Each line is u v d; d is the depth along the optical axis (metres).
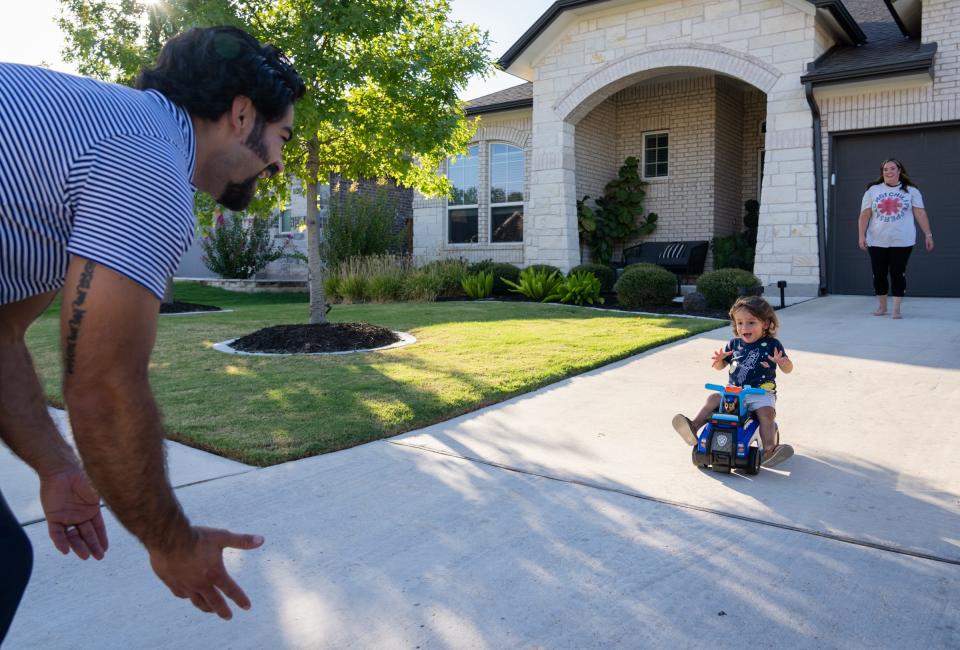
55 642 2.35
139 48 8.82
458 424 4.93
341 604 2.56
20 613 2.53
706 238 15.66
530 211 14.88
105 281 1.20
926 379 5.71
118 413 1.22
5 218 1.22
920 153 11.55
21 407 1.71
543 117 14.65
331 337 8.04
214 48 1.48
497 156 16.64
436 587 2.68
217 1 7.62
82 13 8.91
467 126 10.23
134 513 1.27
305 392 5.71
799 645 2.26
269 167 1.62
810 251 11.81
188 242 1.35
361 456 4.24
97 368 1.20
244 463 4.13
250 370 6.68
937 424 4.64
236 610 2.53
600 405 5.35
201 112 1.48
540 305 12.26
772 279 12.13
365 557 2.94
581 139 15.49
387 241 17.33
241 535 1.46
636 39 13.45
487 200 16.73
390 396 5.54
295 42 7.68
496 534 3.14
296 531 3.19
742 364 4.25
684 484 3.75
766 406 4.07
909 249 8.59
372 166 9.13
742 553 2.92
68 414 1.24
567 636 2.34
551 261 14.64
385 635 2.36
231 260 19.02
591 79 14.02
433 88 8.32
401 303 13.54
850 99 11.73
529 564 2.85
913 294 11.74
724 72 12.62
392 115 8.51
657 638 2.31
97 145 1.27
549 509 3.42
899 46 12.08
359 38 8.22
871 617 2.42
